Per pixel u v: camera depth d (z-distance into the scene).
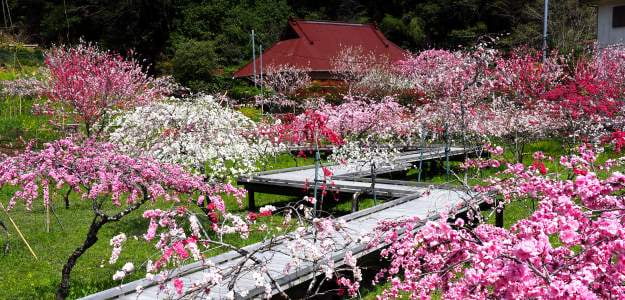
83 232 9.45
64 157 6.69
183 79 34.50
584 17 30.03
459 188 7.75
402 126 14.13
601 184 3.66
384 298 4.57
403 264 4.98
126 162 6.79
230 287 4.20
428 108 14.75
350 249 6.11
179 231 4.61
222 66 41.12
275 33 46.16
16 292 6.69
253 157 10.27
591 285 3.26
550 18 30.84
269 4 49.25
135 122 9.30
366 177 12.31
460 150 15.62
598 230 3.28
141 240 8.88
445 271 3.84
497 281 3.10
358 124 12.46
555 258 3.46
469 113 13.84
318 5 51.56
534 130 13.80
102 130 11.90
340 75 32.81
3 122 16.58
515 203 9.68
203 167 9.14
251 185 11.74
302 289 5.83
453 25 44.19
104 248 8.52
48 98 17.73
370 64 30.16
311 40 37.25
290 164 16.41
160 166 7.28
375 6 50.59
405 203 9.20
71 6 40.56
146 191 6.83
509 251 3.16
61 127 14.71
